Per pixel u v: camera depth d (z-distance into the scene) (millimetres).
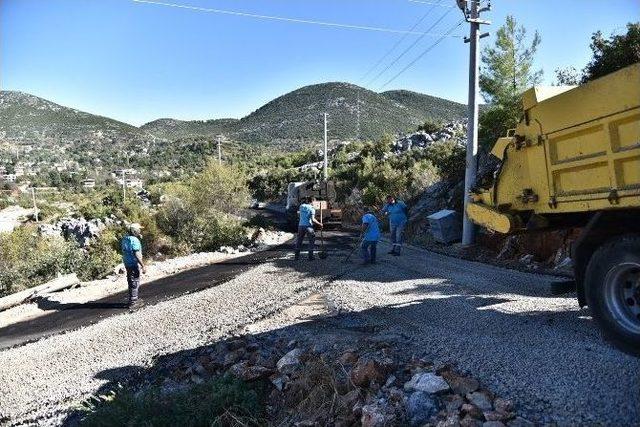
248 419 4559
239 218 25500
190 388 5176
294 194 24734
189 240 20094
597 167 4547
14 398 5996
